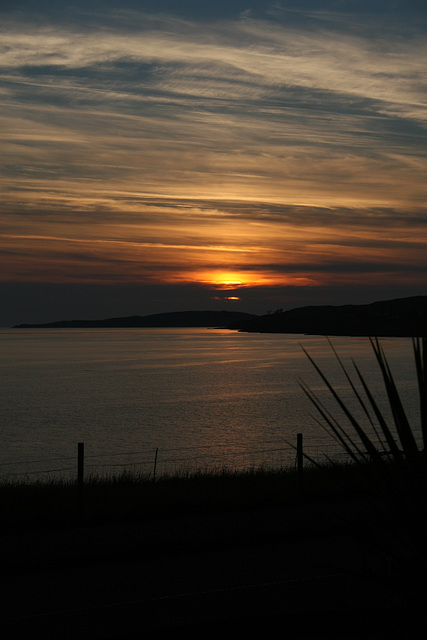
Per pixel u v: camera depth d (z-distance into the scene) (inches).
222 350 7859.3
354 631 231.1
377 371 4247.0
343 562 306.5
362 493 160.2
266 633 233.9
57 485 487.5
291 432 1951.3
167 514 389.1
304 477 482.3
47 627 234.4
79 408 2655.0
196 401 2864.2
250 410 2541.8
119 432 2011.6
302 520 369.7
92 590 273.1
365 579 157.4
